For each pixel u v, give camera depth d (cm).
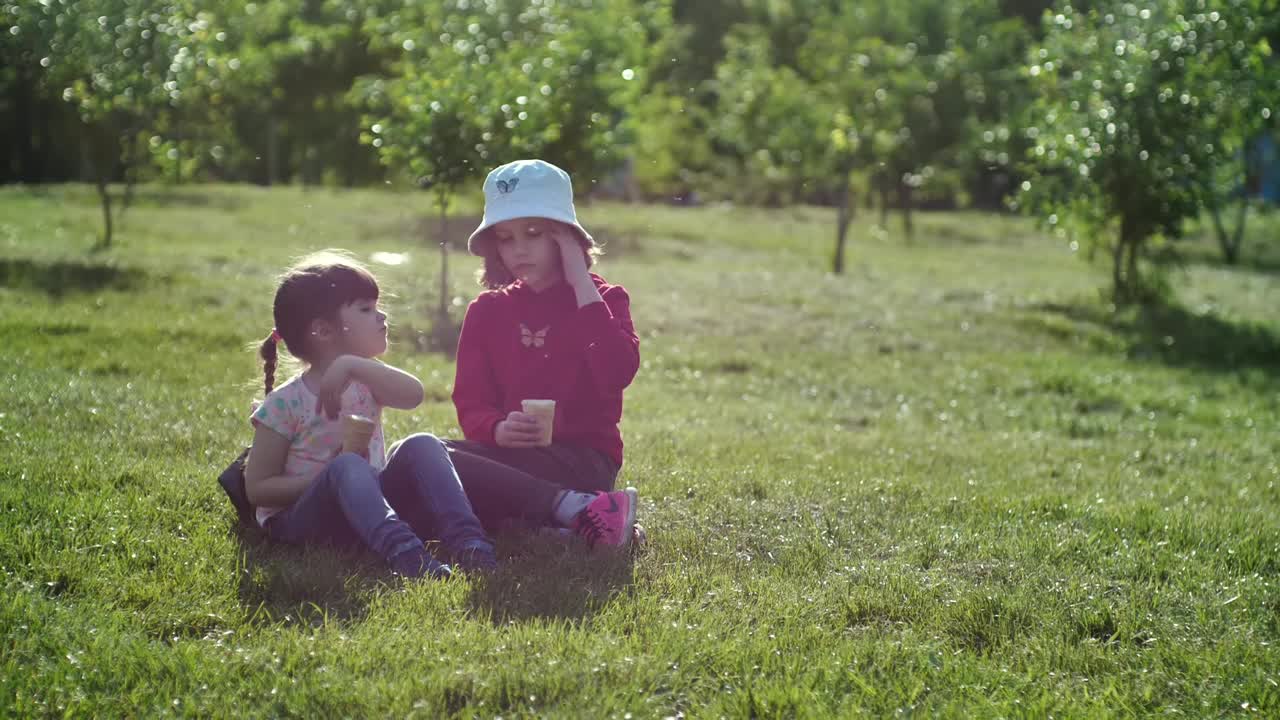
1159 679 312
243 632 308
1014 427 959
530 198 387
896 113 2778
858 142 2727
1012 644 335
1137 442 900
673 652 303
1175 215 1833
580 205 3012
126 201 1986
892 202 4175
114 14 1440
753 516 468
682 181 3975
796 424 861
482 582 345
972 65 3394
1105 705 293
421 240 2123
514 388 402
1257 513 561
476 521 370
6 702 260
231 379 803
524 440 376
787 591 366
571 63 1739
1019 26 3591
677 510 467
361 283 370
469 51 1490
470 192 1608
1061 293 2061
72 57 1437
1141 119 1786
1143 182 1802
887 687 293
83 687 272
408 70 1406
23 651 287
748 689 280
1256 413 1099
